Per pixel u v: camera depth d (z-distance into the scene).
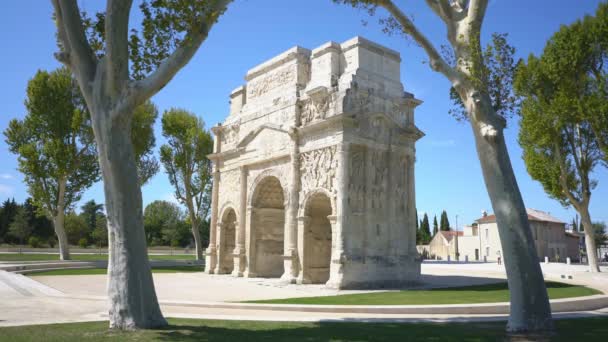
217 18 15.12
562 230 94.62
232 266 45.84
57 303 22.56
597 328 15.24
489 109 15.67
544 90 42.16
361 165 34.12
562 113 39.81
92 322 16.06
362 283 31.95
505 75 16.34
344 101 33.16
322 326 15.77
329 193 33.44
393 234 34.69
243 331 14.34
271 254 42.31
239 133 44.91
